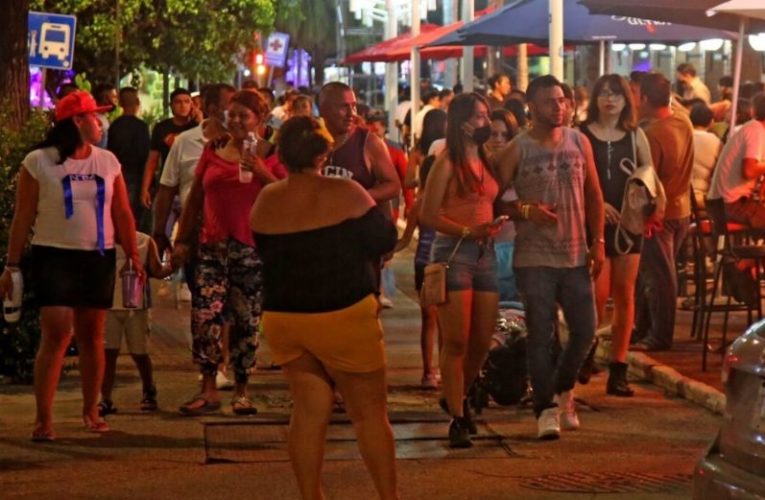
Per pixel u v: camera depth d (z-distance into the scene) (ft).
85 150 60.75
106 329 66.28
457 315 59.31
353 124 64.13
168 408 68.59
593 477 55.21
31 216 60.34
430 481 54.65
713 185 81.41
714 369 75.66
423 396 71.77
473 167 59.21
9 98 93.76
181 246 67.26
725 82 136.46
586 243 62.59
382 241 46.93
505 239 73.56
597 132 69.26
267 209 47.09
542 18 114.62
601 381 75.61
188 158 70.59
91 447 60.23
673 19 97.14
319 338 46.57
